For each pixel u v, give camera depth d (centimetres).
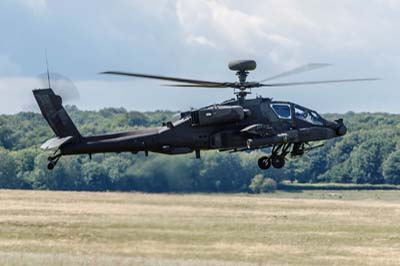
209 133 9225
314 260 9694
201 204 12006
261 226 11031
